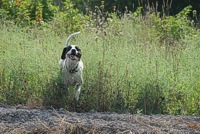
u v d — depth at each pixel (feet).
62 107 42.75
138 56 47.37
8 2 64.54
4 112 38.01
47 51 47.67
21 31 57.11
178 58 47.42
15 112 38.01
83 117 37.60
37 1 66.13
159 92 42.91
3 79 44.75
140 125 35.63
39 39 51.42
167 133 34.22
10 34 52.47
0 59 46.65
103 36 50.85
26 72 45.21
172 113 42.16
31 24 63.31
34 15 65.57
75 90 43.55
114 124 34.96
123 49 47.88
